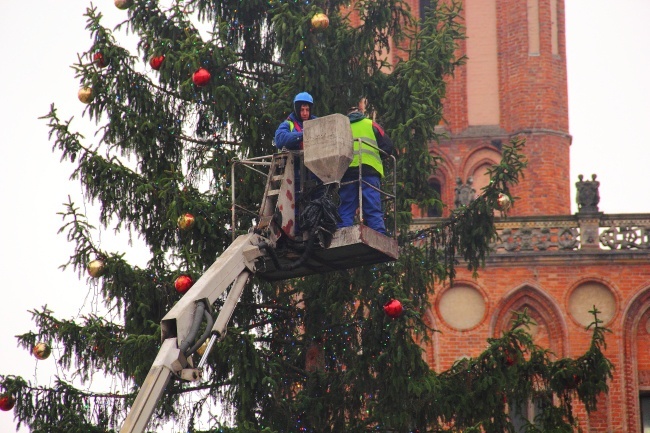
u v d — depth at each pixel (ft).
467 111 202.28
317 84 92.32
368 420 88.94
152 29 91.81
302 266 70.54
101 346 86.07
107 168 87.51
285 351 92.89
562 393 89.81
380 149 72.74
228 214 86.89
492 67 204.03
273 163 70.18
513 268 164.25
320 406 88.74
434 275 101.65
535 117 200.54
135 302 86.02
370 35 96.43
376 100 97.55
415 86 94.38
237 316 90.94
